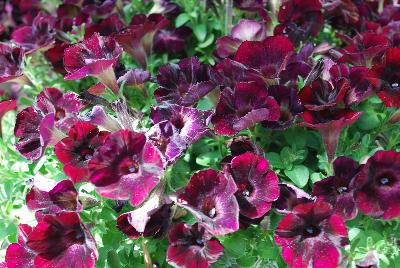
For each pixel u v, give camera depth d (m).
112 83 0.67
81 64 0.67
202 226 0.56
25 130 0.66
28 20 0.95
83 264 0.56
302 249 0.56
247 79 0.65
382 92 0.62
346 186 0.59
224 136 0.67
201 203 0.57
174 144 0.59
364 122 0.69
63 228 0.57
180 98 0.67
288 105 0.64
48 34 0.83
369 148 0.68
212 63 0.83
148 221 0.57
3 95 0.78
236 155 0.63
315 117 0.61
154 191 0.58
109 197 0.55
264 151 0.67
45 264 0.57
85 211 0.62
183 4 0.86
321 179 0.61
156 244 0.62
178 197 0.57
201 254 0.57
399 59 0.62
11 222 0.67
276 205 0.59
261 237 0.61
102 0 0.88
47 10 0.97
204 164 0.67
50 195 0.59
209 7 0.84
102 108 0.60
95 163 0.56
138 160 0.57
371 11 0.84
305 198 0.58
